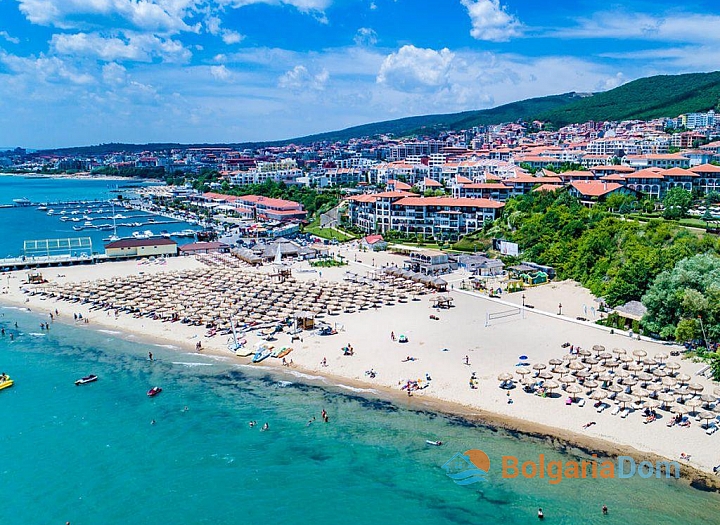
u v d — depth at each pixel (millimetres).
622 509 59094
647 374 83562
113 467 70562
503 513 59938
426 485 65250
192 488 66312
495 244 196250
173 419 81750
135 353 108188
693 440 69375
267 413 82625
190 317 125938
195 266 187875
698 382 83062
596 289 137250
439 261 172125
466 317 122500
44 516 62219
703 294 98750
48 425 80750
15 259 189125
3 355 108062
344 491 65000
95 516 62094
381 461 69938
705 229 151375
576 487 62906
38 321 130000
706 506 58938
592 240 156500
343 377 93562
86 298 144750
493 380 88812
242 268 182500
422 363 97000
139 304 136750
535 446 70750
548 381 83125
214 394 89312
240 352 105312
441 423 77438
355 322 121438
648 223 161250
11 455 73375
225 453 73000
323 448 73188
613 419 75125
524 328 113188
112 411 84562
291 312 127312
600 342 102875
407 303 135875
